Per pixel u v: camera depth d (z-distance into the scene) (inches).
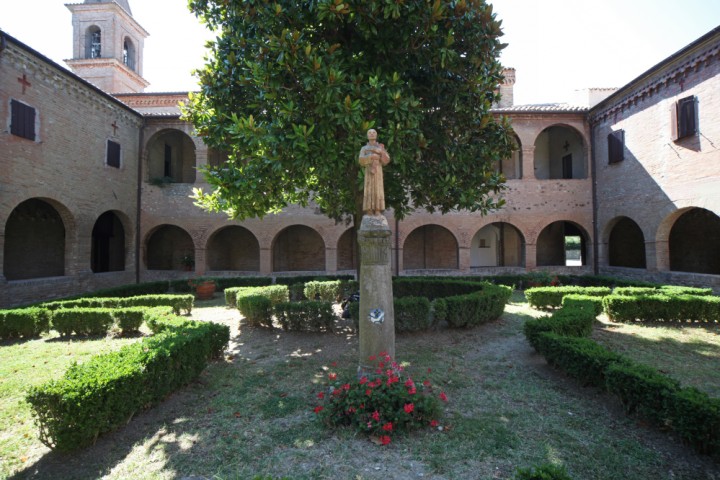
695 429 141.3
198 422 179.2
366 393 168.1
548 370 243.1
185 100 886.4
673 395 150.6
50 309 381.4
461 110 319.6
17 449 158.7
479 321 355.6
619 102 657.0
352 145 279.9
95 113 611.8
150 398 185.5
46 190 512.7
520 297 571.5
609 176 695.7
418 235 861.2
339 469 140.3
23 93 476.4
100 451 155.7
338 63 267.7
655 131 581.6
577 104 849.5
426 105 329.4
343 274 729.6
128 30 994.1
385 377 174.4
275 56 278.2
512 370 245.1
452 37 273.3
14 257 581.0
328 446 155.6
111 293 522.0
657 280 580.1
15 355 289.1
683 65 519.2
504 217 743.7
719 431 136.4
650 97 590.9
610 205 693.3
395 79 276.5
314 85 265.0
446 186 326.6
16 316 342.6
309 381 229.8
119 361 180.7
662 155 567.5
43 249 625.3
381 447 153.3
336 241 746.2
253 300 368.5
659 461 141.6
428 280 516.1
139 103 893.2
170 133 851.4
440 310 337.4
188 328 250.2
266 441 161.0
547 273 669.3
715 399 145.5
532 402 195.9
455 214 749.3
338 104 258.2
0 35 440.5
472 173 346.6
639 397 166.6
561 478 106.4
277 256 839.7
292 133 282.0
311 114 294.2
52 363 269.1
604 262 713.0
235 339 331.3
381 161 210.2
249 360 273.0
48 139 515.5
